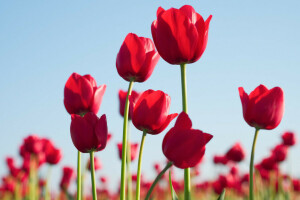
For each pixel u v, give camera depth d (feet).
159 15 3.30
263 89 3.39
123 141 3.33
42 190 7.77
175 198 3.36
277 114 3.34
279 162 8.18
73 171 7.60
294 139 8.30
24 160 7.63
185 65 3.29
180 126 3.17
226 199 8.09
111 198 9.12
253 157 3.30
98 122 3.34
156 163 9.32
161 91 3.29
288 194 8.41
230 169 9.12
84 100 3.52
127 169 4.12
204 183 10.79
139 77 3.44
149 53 3.44
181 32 3.25
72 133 3.34
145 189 9.09
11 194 8.86
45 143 6.55
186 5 3.34
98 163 6.50
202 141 3.13
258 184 7.78
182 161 3.14
